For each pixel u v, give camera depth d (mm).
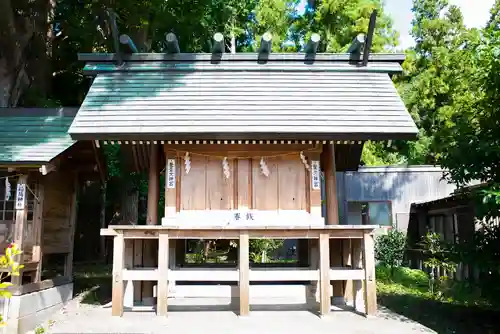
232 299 9516
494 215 8414
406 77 21672
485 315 9648
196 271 8453
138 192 19328
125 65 10258
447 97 21172
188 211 9117
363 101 9344
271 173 9273
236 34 22156
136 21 15883
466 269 12656
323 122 8672
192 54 10398
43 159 8945
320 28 20016
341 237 8492
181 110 8961
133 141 8797
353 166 11578
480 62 8867
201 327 7488
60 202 11094
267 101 9250
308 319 8109
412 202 18062
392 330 7355
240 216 9062
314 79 10023
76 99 19453
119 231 8383
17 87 15844
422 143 21297
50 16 17203
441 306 10617
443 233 15555
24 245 9055
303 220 9070
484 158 8523
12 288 8398
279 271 8422
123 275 8391
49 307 9719
